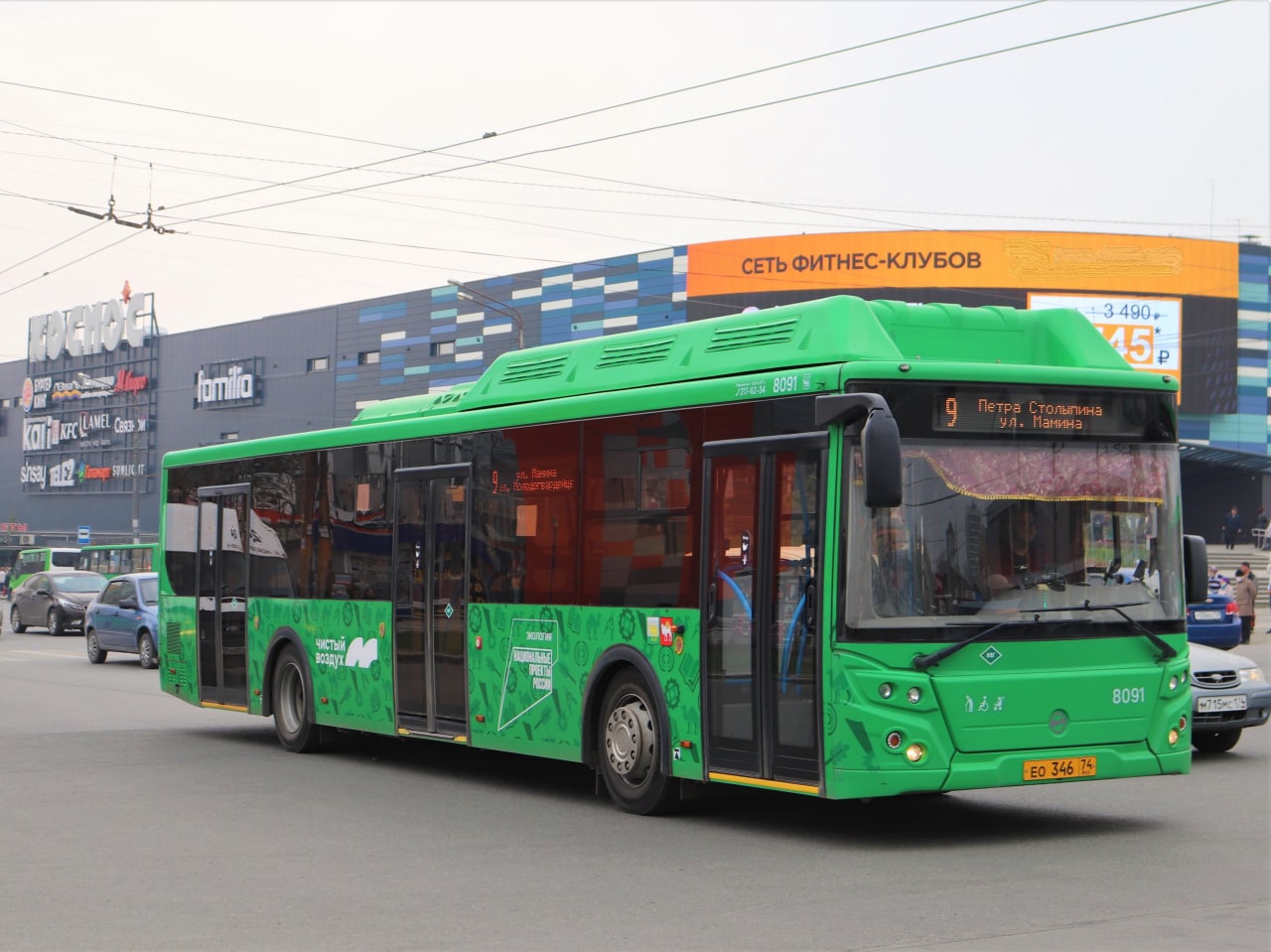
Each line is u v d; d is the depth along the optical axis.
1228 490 69.38
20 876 8.61
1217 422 63.00
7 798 11.84
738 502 9.88
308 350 82.31
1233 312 62.88
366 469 14.15
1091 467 9.64
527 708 11.81
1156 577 9.76
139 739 16.50
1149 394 9.89
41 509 102.69
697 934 6.94
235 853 9.33
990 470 9.34
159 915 7.52
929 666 8.95
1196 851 9.08
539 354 12.44
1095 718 9.37
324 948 6.78
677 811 10.91
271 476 15.77
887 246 60.44
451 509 12.88
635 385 11.16
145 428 93.38
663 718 10.48
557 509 11.60
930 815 10.71
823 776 9.05
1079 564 9.51
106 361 96.88
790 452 9.48
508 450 12.20
